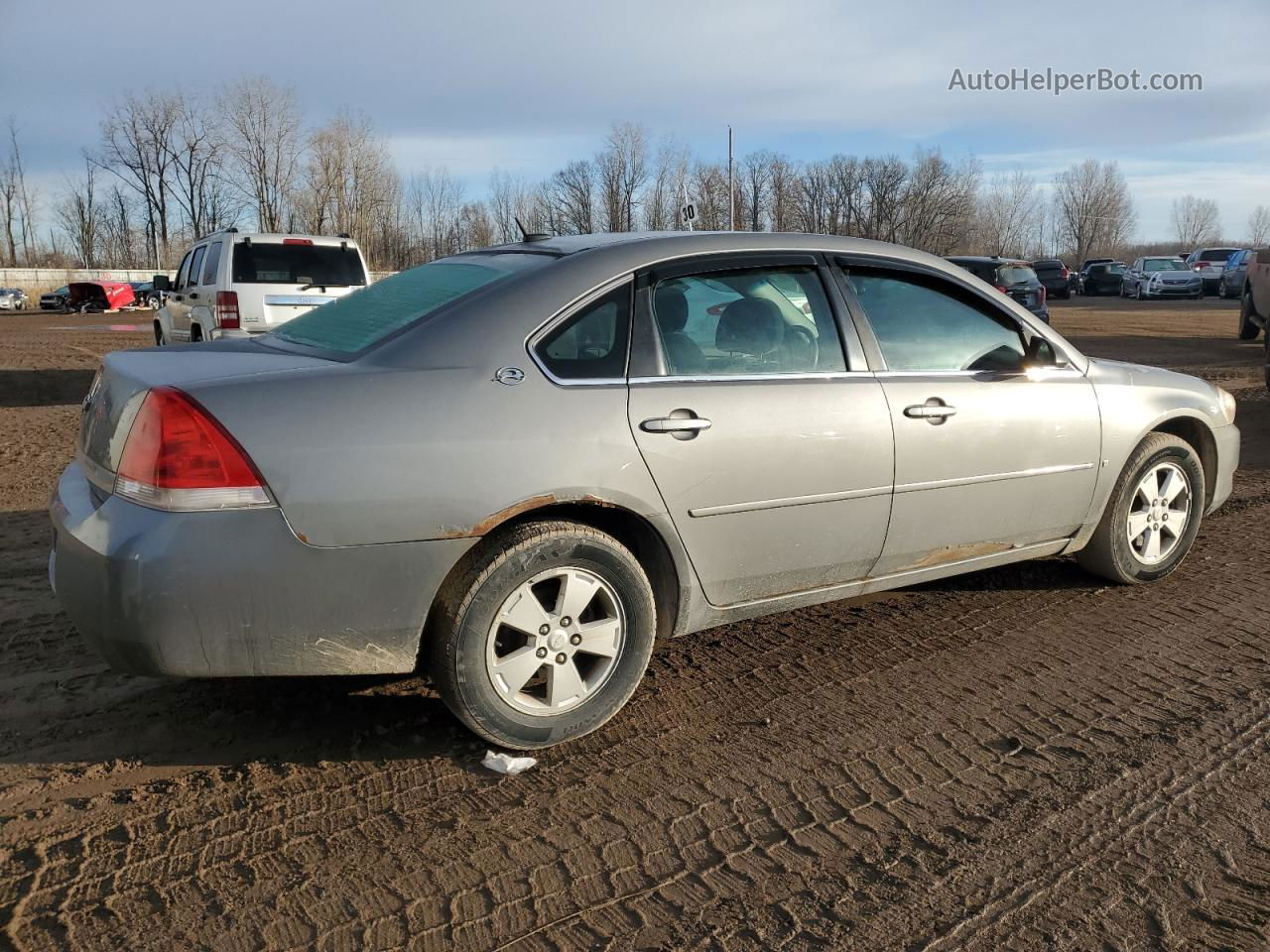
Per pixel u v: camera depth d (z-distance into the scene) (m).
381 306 3.37
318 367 2.88
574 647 3.07
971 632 4.10
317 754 3.07
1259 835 2.69
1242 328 18.27
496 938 2.27
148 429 2.64
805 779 2.96
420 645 2.95
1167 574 4.73
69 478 3.08
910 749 3.15
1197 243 107.25
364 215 56.91
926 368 3.77
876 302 3.72
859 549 3.60
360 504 2.70
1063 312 29.03
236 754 3.06
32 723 3.22
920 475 3.66
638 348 3.17
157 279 12.30
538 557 2.93
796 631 4.12
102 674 3.59
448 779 2.95
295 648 2.73
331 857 2.56
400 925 2.31
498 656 3.02
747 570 3.38
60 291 41.72
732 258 3.44
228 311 10.34
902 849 2.62
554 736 3.08
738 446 3.23
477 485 2.82
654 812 2.79
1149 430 4.43
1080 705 3.45
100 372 3.17
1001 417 3.86
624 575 3.09
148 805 2.78
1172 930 2.32
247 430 2.63
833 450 3.42
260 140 59.12
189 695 3.44
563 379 3.01
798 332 3.51
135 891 2.41
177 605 2.58
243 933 2.27
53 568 2.88
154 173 66.06
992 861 2.57
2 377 14.02
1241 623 4.19
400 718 3.31
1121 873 2.52
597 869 2.53
